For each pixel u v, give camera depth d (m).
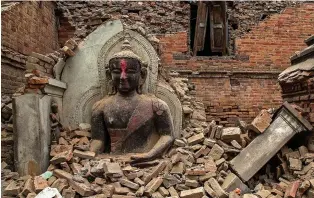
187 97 5.96
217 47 10.27
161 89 5.63
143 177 4.48
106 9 10.38
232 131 5.21
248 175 4.79
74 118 5.61
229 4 10.51
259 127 5.12
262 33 10.28
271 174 5.22
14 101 4.84
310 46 5.58
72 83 5.68
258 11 10.43
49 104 5.15
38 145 4.79
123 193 4.19
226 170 4.87
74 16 10.35
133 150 5.09
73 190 4.22
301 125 5.09
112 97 5.28
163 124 5.13
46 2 9.09
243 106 10.00
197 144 5.17
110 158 4.80
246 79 10.10
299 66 5.61
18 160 4.80
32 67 4.97
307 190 4.34
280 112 5.31
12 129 5.10
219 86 10.02
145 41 5.66
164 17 10.30
